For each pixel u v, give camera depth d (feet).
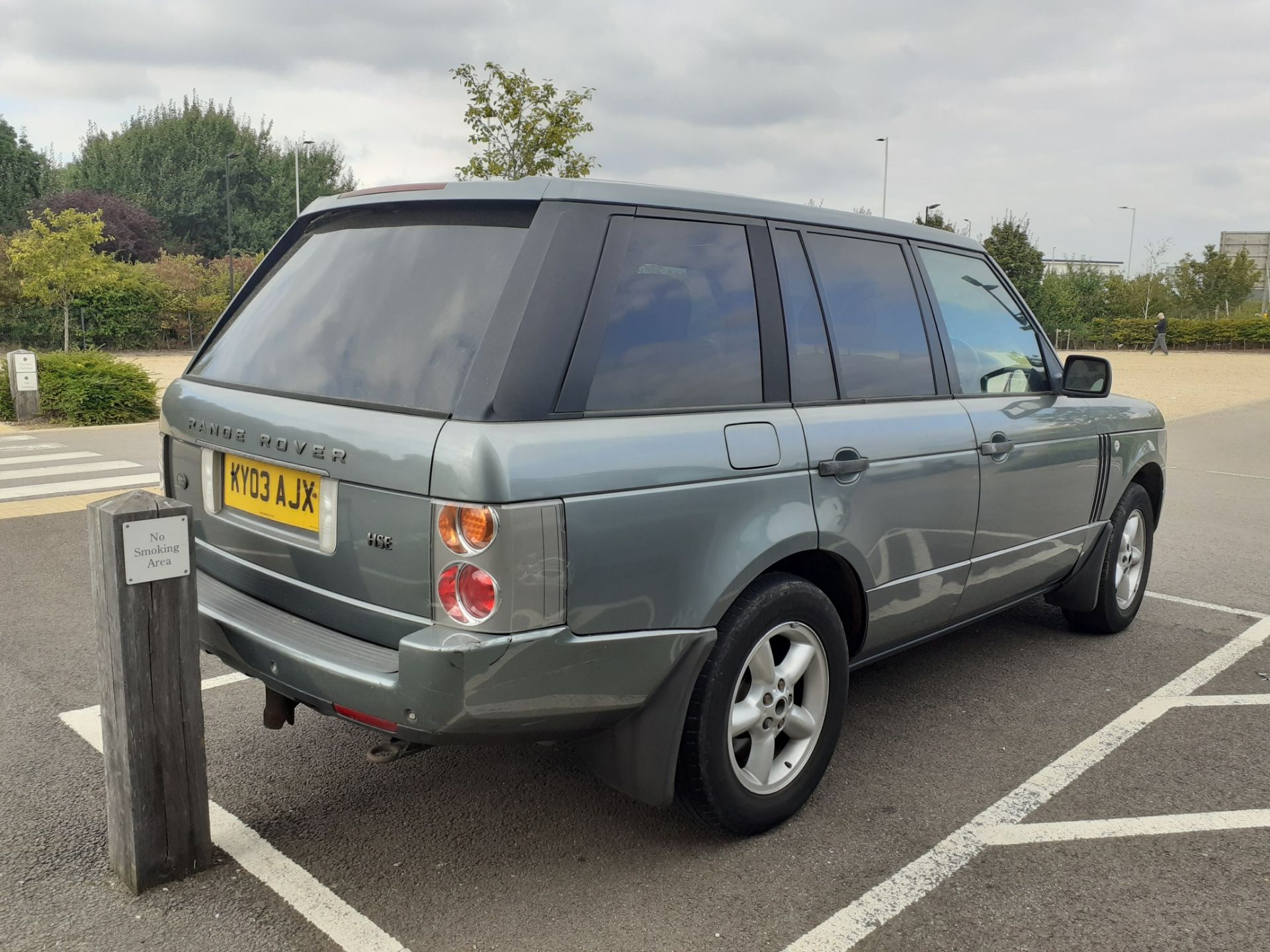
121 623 8.17
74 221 99.04
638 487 8.15
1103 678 14.46
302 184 273.95
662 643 8.41
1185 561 22.13
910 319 11.78
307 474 8.63
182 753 8.72
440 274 8.66
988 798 10.70
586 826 9.96
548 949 7.96
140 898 8.57
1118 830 10.05
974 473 11.91
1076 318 174.91
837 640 10.16
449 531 7.41
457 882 8.91
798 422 9.74
